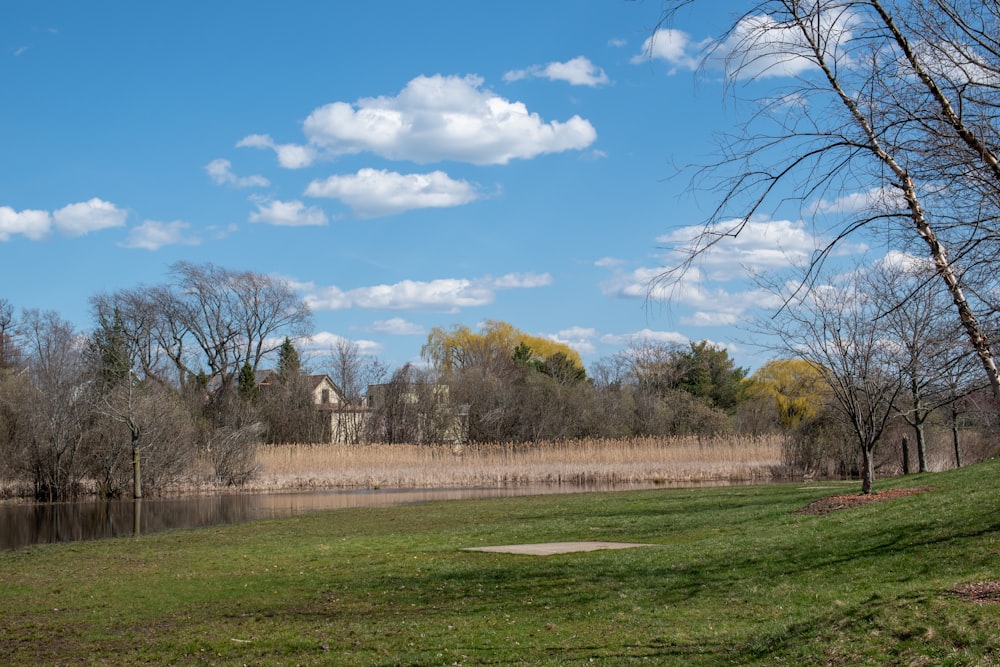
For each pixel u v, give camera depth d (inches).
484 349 3631.9
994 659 320.5
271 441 2687.0
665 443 2218.3
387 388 2802.7
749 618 456.4
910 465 1722.4
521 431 2751.0
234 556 848.3
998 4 338.3
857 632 380.8
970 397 740.7
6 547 1013.8
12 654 482.6
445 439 2751.0
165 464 1793.8
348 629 506.0
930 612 381.1
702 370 3129.9
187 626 536.7
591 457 2058.3
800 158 364.8
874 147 352.2
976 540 553.0
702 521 946.1
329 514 1306.6
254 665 439.5
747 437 2279.8
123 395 1804.9
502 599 566.3
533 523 1043.3
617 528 940.0
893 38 348.8
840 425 1683.1
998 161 334.3
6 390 1824.6
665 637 435.8
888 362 973.8
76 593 668.1
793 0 358.0
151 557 872.3
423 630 491.5
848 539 629.6
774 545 651.5
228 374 2773.1
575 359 3885.3
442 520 1151.6
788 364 2652.6
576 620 492.4
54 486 1731.1
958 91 334.0
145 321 2415.1
